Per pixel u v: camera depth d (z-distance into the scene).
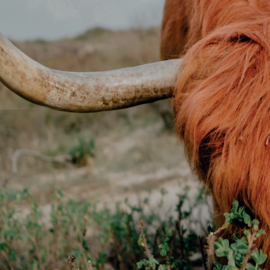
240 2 1.81
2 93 9.31
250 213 1.31
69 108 1.54
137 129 10.73
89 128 11.01
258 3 1.76
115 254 2.80
